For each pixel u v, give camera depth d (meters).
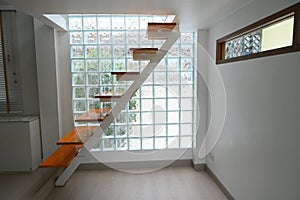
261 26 1.97
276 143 1.76
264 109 1.91
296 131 1.54
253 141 2.10
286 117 1.64
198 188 2.97
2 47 3.45
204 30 3.31
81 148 3.17
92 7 2.26
